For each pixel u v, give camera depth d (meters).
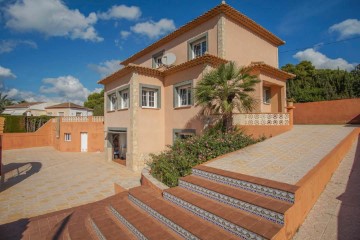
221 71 10.13
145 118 14.23
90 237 5.12
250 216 4.04
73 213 7.00
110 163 17.34
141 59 20.39
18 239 5.82
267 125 11.55
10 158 20.58
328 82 25.06
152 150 14.48
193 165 7.60
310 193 4.62
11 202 9.12
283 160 6.59
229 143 9.02
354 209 4.37
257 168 5.95
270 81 14.23
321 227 3.93
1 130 11.67
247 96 10.33
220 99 10.34
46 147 28.97
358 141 10.31
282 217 3.61
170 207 5.21
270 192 4.40
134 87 13.78
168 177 7.11
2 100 43.72
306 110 18.55
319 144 8.45
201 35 14.18
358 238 3.51
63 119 25.34
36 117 31.83
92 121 24.41
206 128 11.58
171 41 16.67
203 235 3.81
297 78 28.88
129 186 10.04
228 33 13.45
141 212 5.53
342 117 16.56
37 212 8.06
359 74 24.06
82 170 15.17
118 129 16.02
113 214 5.98
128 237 4.66
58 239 5.31
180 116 13.58
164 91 15.12
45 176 13.70
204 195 5.29
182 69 13.40
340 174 6.33
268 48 17.02
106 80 17.17
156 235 4.29
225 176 5.44
